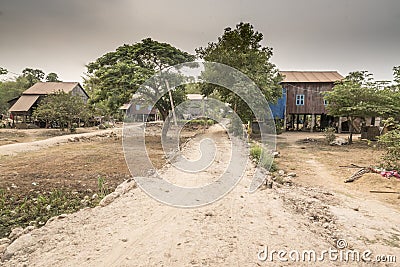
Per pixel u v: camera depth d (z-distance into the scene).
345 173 9.60
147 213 5.03
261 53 17.11
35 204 5.74
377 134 19.89
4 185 7.15
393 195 6.86
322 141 19.47
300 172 9.72
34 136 21.30
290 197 6.27
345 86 18.05
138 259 3.50
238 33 16.61
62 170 9.06
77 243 3.89
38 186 7.11
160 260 3.49
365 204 6.09
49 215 5.15
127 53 17.86
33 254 3.60
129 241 3.96
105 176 8.24
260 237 4.18
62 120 24.73
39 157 11.66
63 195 6.34
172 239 4.04
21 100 31.78
